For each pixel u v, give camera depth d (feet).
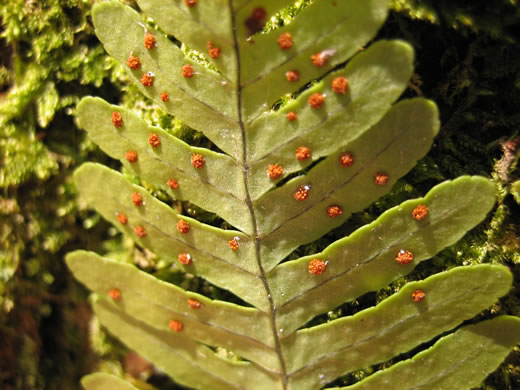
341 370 0.31
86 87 0.35
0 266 0.35
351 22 0.28
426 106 0.28
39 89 0.35
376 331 0.30
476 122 0.32
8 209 0.35
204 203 0.30
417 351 0.32
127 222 0.31
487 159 0.32
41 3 0.34
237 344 0.31
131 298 0.32
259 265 0.30
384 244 0.29
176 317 0.31
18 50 0.35
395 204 0.32
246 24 0.28
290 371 0.31
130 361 0.36
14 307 0.35
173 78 0.30
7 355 0.36
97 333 0.36
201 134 0.33
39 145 0.35
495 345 0.29
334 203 0.29
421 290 0.29
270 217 0.30
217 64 0.29
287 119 0.29
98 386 0.33
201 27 0.29
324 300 0.30
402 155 0.28
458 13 0.31
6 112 0.34
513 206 0.32
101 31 0.30
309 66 0.28
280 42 0.28
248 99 0.29
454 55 0.32
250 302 0.31
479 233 0.32
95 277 0.32
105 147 0.31
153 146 0.30
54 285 0.36
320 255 0.30
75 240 0.36
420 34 0.31
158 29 0.33
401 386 0.30
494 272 0.29
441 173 0.32
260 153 0.29
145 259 0.35
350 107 0.28
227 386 0.32
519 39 0.31
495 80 0.32
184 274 0.35
